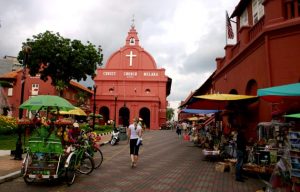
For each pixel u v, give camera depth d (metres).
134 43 59.72
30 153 8.14
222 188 7.92
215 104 14.55
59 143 8.14
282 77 10.48
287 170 6.43
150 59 59.09
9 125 23.05
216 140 15.96
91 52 36.44
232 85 16.31
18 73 43.72
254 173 9.56
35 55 33.88
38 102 8.64
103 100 55.22
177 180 8.89
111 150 17.69
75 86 47.56
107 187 7.89
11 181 8.52
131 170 10.55
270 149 9.43
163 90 58.00
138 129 11.49
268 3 11.31
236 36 19.36
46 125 8.55
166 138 30.12
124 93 57.97
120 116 56.72
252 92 13.41
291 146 6.49
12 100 43.00
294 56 10.26
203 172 10.32
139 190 7.58
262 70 11.59
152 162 12.66
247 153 10.46
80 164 9.58
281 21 10.73
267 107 11.22
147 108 55.16
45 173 7.91
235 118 14.93
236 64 15.48
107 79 58.28
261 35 11.42
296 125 9.58
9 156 12.87
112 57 59.41
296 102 9.77
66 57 34.41
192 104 14.44
